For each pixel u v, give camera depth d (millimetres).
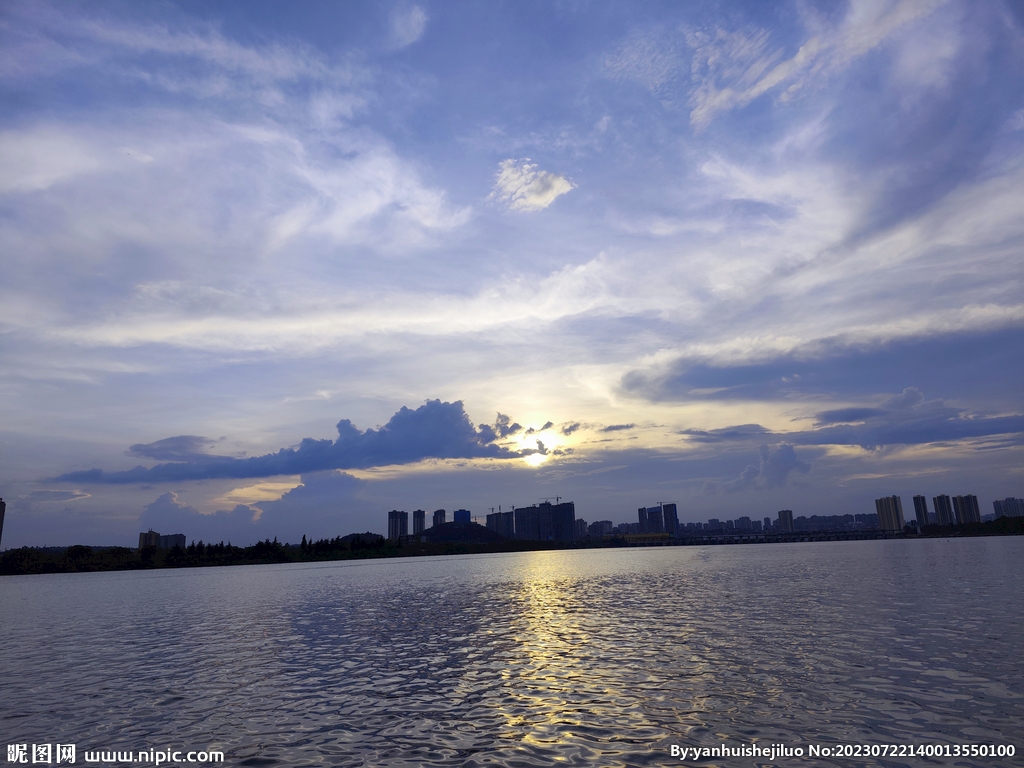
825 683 24312
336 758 17609
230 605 71250
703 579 88938
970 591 58406
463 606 61656
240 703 24281
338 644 38781
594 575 112562
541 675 27375
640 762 16531
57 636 47781
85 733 20828
